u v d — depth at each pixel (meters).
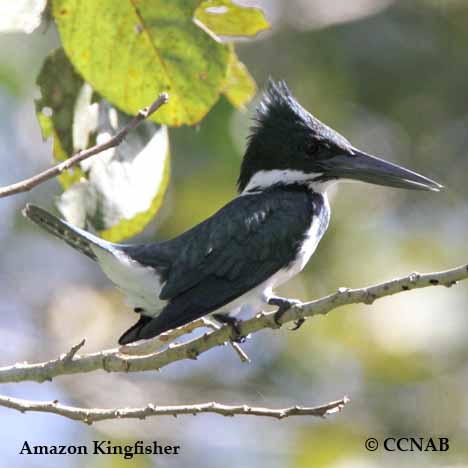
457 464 11.43
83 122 8.09
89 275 14.26
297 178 8.79
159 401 12.38
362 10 14.43
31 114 13.66
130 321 13.64
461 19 14.34
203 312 7.55
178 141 12.78
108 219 8.01
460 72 14.29
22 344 13.34
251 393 12.58
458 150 14.15
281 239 8.20
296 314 6.57
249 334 7.01
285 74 14.12
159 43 7.25
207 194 12.93
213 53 7.27
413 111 14.23
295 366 12.58
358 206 13.28
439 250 13.10
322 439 11.78
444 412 12.09
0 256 14.02
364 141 14.12
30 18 6.86
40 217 7.28
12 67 13.30
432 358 12.23
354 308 12.27
